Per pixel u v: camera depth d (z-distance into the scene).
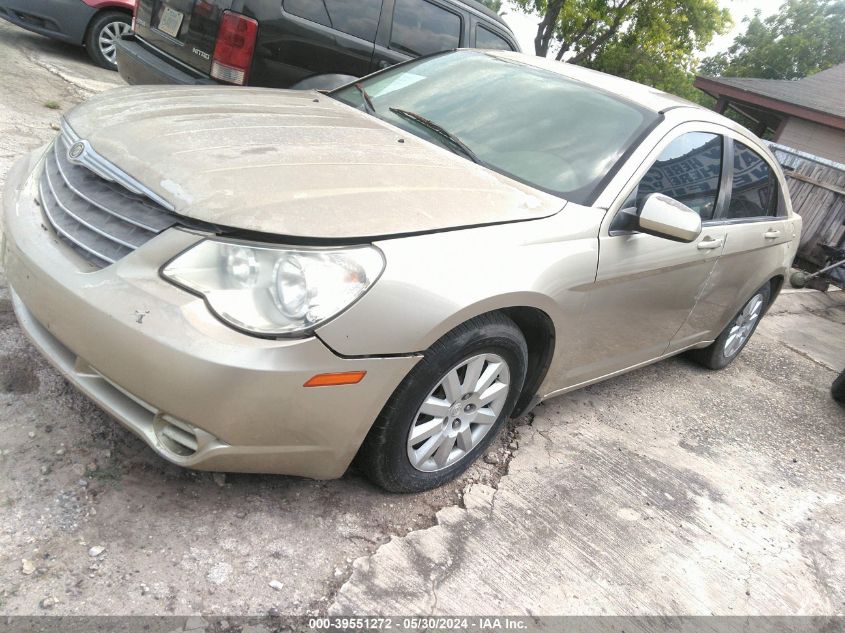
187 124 2.45
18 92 6.10
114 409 2.02
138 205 2.05
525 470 2.92
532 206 2.56
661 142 3.06
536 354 2.76
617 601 2.34
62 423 2.38
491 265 2.23
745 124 24.97
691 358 4.79
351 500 2.41
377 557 2.21
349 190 2.18
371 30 5.68
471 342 2.25
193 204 1.94
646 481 3.12
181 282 1.87
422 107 3.28
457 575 2.24
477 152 2.93
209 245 1.90
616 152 2.94
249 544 2.12
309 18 5.25
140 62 5.15
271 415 1.91
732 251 3.66
